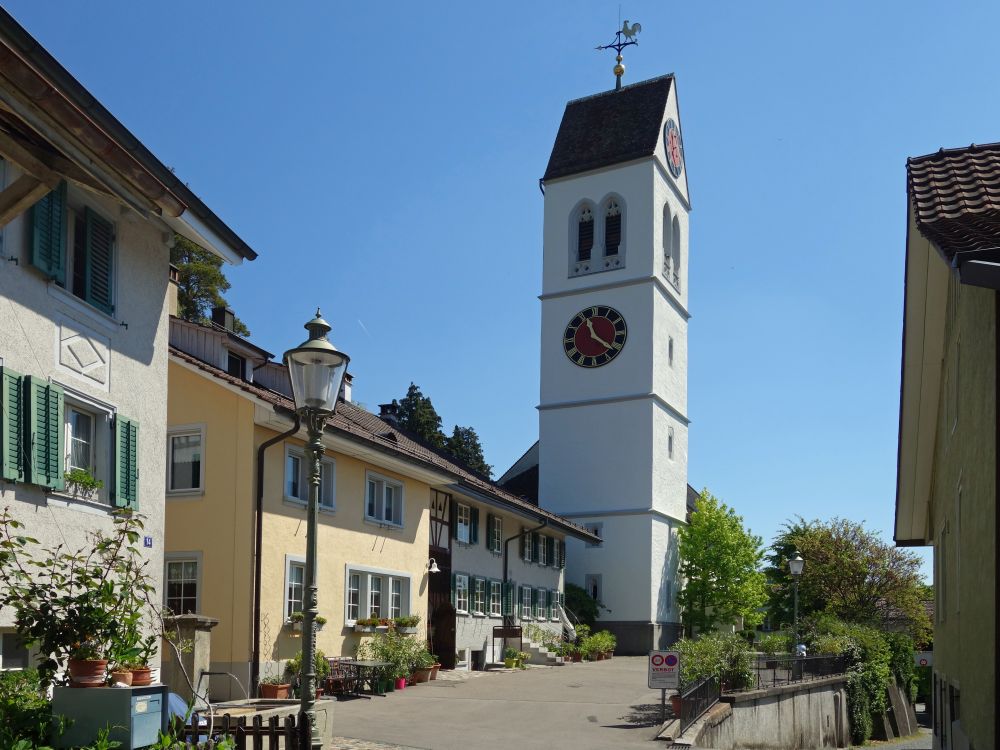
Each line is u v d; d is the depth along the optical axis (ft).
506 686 83.41
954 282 36.09
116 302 44.21
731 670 75.61
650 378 165.37
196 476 67.87
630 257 170.71
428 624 92.68
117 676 28.66
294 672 67.67
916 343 42.19
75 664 28.02
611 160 173.99
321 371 31.99
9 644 36.11
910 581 163.94
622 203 173.47
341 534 76.07
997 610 25.05
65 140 26.53
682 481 176.96
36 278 38.68
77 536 40.55
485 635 106.73
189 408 68.54
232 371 77.77
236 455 66.69
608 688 83.92
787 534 211.61
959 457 35.63
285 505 69.31
